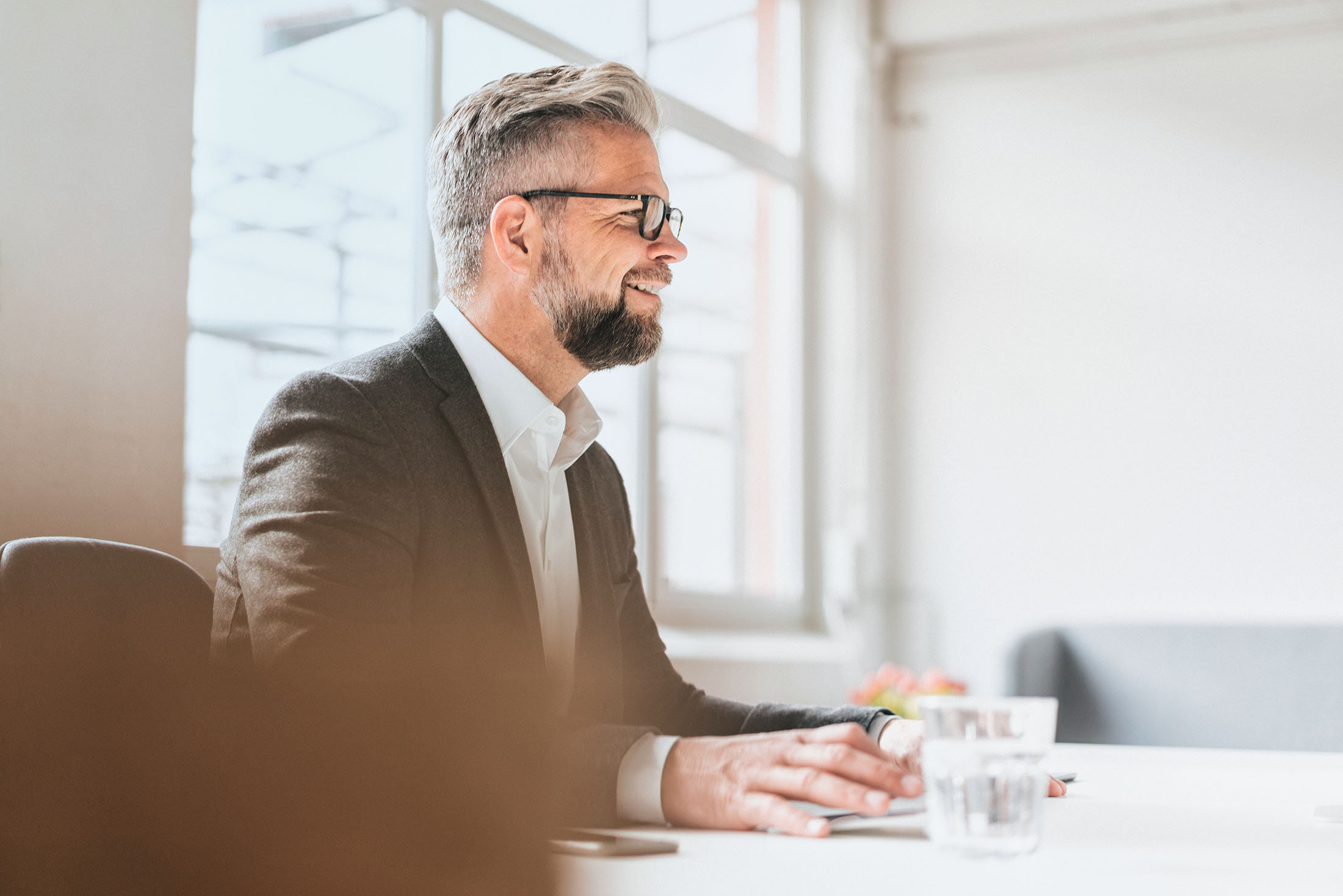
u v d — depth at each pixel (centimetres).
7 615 109
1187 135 435
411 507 120
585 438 150
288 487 115
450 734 74
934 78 471
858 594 446
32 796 73
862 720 117
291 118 240
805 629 445
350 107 256
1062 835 73
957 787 62
